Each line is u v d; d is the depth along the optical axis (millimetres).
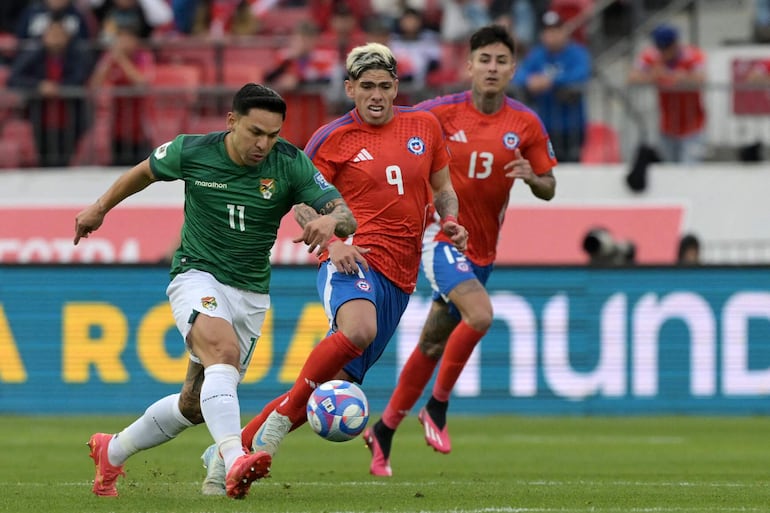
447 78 64188
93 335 52125
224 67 65500
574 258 61688
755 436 44750
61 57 62906
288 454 38625
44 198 61438
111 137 61938
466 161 33031
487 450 39875
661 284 52812
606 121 63281
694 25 71875
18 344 52094
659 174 62281
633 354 52781
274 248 59625
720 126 65125
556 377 52625
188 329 23344
